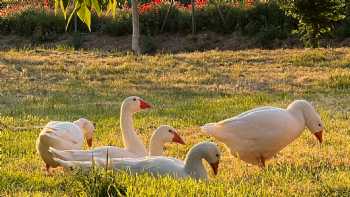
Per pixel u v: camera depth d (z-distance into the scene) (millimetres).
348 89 17031
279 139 8984
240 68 20781
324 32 25703
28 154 9805
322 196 6734
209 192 6145
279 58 21875
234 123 9055
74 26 34125
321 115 13344
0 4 40500
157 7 34094
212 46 31516
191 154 7328
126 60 22484
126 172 6836
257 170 8852
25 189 6863
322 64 20750
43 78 19781
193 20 32500
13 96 16859
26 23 34406
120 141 11023
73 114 13914
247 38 31484
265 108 9336
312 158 9648
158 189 6090
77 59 23062
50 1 38344
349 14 29859
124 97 16781
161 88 18281
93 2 5742
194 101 15734
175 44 32188
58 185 7008
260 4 32656
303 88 17516
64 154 7738
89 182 6090
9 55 23812
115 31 33281
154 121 12945
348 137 11305
